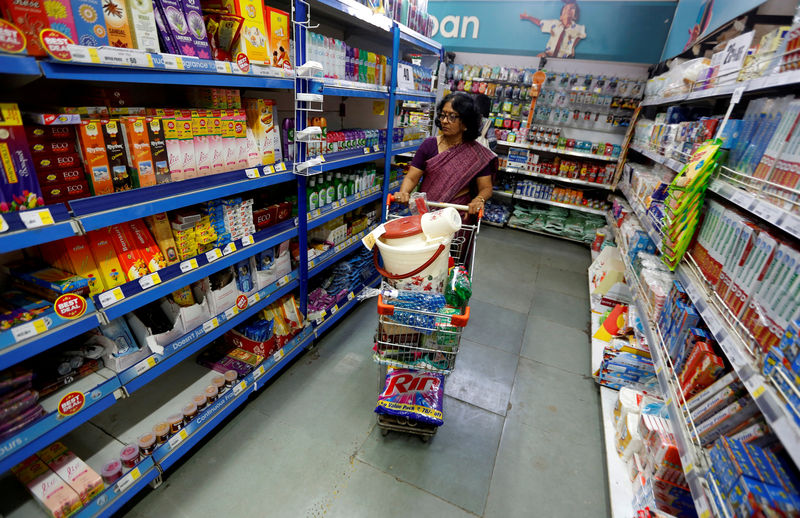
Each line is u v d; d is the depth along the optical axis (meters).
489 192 2.46
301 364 2.59
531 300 3.72
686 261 1.76
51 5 1.02
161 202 1.38
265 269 2.15
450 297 1.69
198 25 1.46
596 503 1.80
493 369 2.70
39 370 1.30
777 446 1.10
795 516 0.85
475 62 5.87
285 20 1.90
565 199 5.50
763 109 1.38
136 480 1.52
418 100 3.81
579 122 5.46
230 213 1.83
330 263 2.72
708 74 2.17
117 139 1.30
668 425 1.72
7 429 1.10
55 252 1.30
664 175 2.83
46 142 1.12
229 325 1.91
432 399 2.06
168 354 1.59
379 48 3.63
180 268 1.58
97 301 1.28
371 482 1.82
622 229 3.45
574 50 5.23
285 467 1.86
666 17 4.71
